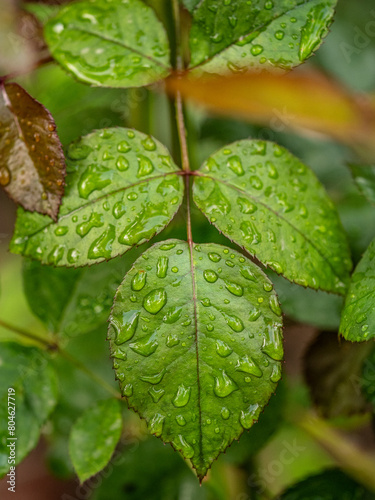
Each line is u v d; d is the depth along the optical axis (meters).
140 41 0.26
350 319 0.25
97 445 0.27
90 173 0.25
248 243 0.25
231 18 0.26
